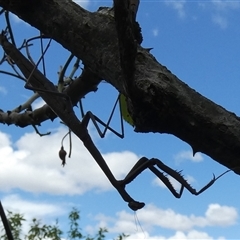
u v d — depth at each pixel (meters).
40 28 0.25
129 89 0.22
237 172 0.23
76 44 0.24
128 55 0.21
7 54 0.30
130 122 0.30
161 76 0.22
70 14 0.25
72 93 0.32
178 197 0.29
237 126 0.22
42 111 0.35
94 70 0.25
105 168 0.30
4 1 0.25
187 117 0.22
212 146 0.23
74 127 0.29
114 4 0.20
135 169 0.29
